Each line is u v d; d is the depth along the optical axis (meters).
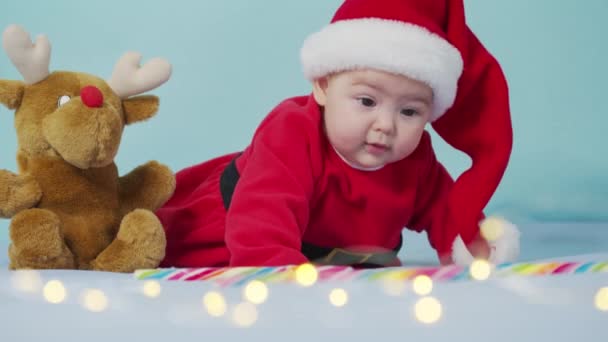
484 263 1.03
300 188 1.29
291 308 0.91
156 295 0.99
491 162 1.40
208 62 2.64
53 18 2.60
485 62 1.40
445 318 0.85
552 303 0.90
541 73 2.60
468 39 1.40
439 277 1.03
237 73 2.64
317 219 1.37
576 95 2.59
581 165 2.54
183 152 2.63
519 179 2.54
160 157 2.62
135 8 2.62
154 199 1.40
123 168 2.61
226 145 2.63
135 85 1.37
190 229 1.48
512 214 2.46
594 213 2.46
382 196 1.38
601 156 2.54
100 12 2.61
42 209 1.27
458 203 1.41
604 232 2.02
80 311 0.91
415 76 1.25
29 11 2.60
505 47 2.62
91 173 1.32
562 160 2.55
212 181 1.55
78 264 1.31
